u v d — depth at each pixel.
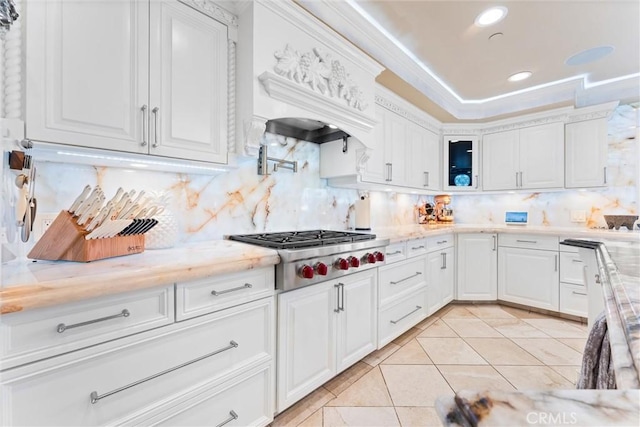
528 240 3.02
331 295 1.68
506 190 3.39
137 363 0.95
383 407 1.56
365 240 1.87
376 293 2.04
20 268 0.95
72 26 1.04
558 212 3.35
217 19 1.47
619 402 0.31
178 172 1.61
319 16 1.75
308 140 2.36
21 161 0.95
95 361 0.87
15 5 0.93
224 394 1.19
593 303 1.48
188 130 1.36
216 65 1.47
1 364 0.72
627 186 2.99
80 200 1.03
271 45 1.56
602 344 0.83
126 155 1.19
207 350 1.13
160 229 1.42
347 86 1.96
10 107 0.92
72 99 1.04
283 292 1.42
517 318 2.84
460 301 3.31
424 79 2.59
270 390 1.35
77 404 0.83
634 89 2.76
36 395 0.77
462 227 3.30
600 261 1.06
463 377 1.83
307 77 1.70
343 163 2.30
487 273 3.23
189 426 1.08
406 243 2.40
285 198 2.18
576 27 1.95
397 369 1.92
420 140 3.15
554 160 3.10
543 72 2.57
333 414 1.51
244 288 1.25
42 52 0.98
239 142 1.54
